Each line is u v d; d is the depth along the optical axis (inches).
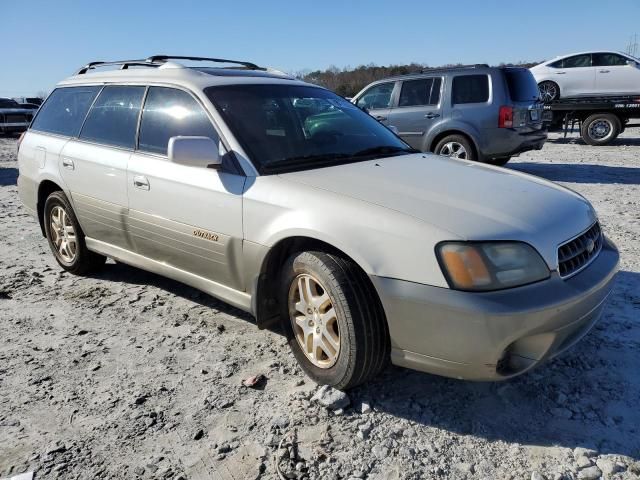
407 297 99.7
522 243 99.3
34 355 136.3
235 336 144.4
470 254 96.3
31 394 119.0
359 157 140.6
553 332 98.0
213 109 137.3
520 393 114.7
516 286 96.9
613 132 571.2
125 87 165.8
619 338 134.5
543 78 600.4
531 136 361.1
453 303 95.6
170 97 149.8
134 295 174.1
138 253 161.2
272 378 123.4
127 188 153.6
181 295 173.6
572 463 94.2
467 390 116.6
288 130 141.9
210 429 106.1
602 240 125.0
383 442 100.9
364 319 105.7
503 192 116.4
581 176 382.3
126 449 101.0
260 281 124.5
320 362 118.2
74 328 151.4
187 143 123.7
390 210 105.4
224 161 131.1
